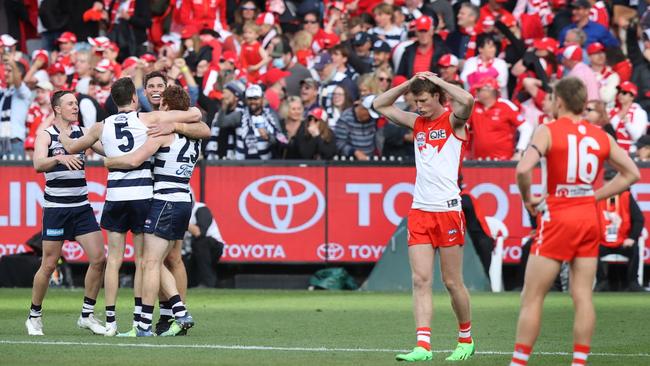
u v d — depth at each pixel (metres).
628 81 60.62
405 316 42.22
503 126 55.59
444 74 57.44
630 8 64.94
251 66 63.62
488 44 59.72
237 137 57.09
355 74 61.03
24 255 56.09
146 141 33.88
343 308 45.44
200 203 55.47
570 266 25.47
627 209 53.88
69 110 35.69
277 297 50.66
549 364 28.56
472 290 53.81
